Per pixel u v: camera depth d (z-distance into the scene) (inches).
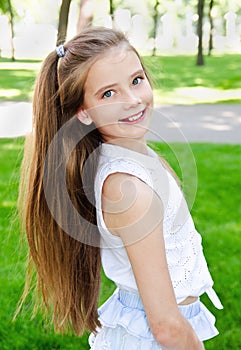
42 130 64.6
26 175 69.4
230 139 326.3
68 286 69.4
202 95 522.9
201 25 832.9
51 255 68.1
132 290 64.4
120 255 63.0
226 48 1380.4
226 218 193.8
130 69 59.9
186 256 63.7
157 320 57.7
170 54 1147.9
